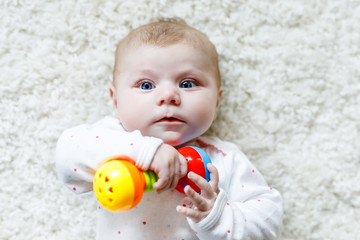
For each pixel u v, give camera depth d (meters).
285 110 1.27
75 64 1.25
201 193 0.88
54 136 1.24
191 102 0.99
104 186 0.76
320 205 1.26
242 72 1.27
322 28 1.28
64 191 1.24
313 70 1.27
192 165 0.89
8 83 1.23
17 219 1.22
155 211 1.01
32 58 1.24
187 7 1.27
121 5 1.26
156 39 1.03
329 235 1.25
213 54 1.11
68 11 1.25
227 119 1.25
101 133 0.94
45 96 1.25
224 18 1.28
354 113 1.27
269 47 1.28
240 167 1.10
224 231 0.88
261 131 1.26
